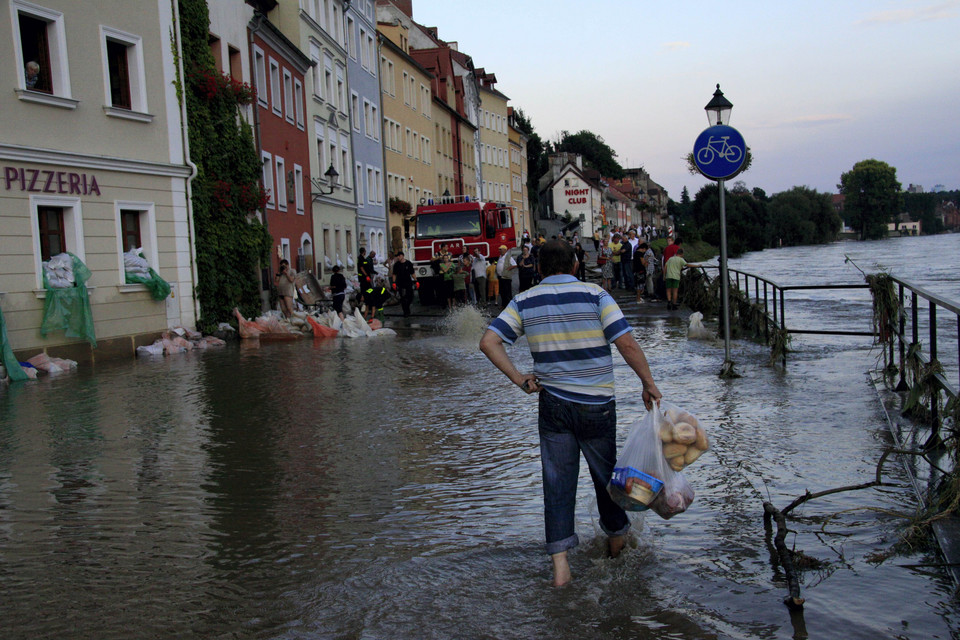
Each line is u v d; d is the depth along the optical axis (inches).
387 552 198.8
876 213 6176.2
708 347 588.7
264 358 658.2
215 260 905.5
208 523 226.7
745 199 4884.4
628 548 193.6
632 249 1330.0
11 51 661.9
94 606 171.9
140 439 344.8
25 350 654.5
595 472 180.9
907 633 146.6
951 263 1631.4
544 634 151.9
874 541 192.7
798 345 574.6
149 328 787.4
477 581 178.4
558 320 175.9
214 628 159.9
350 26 1854.1
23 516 238.1
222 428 363.3
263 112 1192.8
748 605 160.4
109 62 776.9
